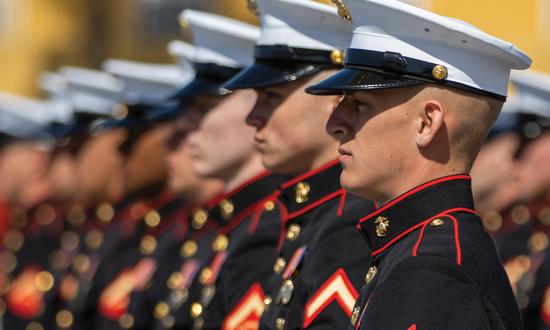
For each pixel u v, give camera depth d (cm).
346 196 867
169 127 1452
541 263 1384
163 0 3250
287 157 907
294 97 896
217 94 1141
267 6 905
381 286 658
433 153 684
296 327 849
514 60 684
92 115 1784
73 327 1581
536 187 1480
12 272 1967
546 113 1487
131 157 1484
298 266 862
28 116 2148
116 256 1505
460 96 677
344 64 712
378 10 684
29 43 3428
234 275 1009
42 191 2042
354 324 698
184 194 1317
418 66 676
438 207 682
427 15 671
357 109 703
